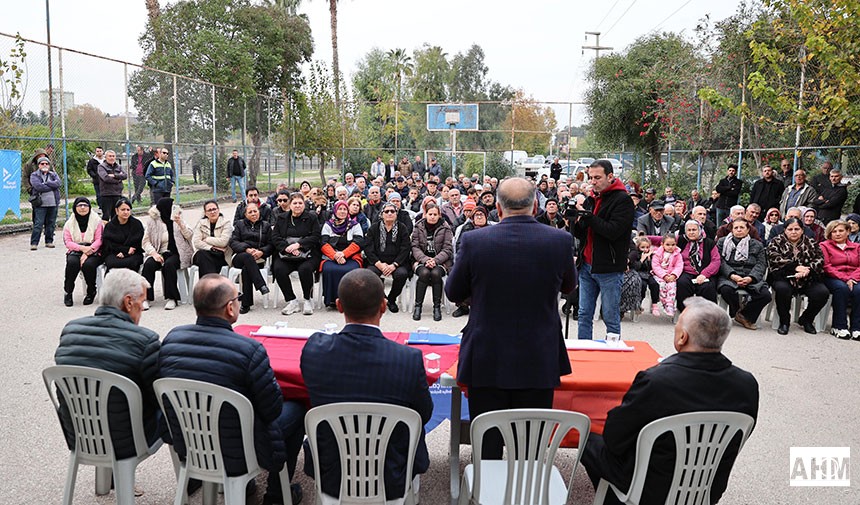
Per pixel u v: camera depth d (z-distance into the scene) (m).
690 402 2.49
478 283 2.90
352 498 2.68
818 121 9.63
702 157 16.84
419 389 2.75
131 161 15.66
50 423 4.31
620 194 4.89
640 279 7.41
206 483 3.07
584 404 3.24
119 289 3.06
